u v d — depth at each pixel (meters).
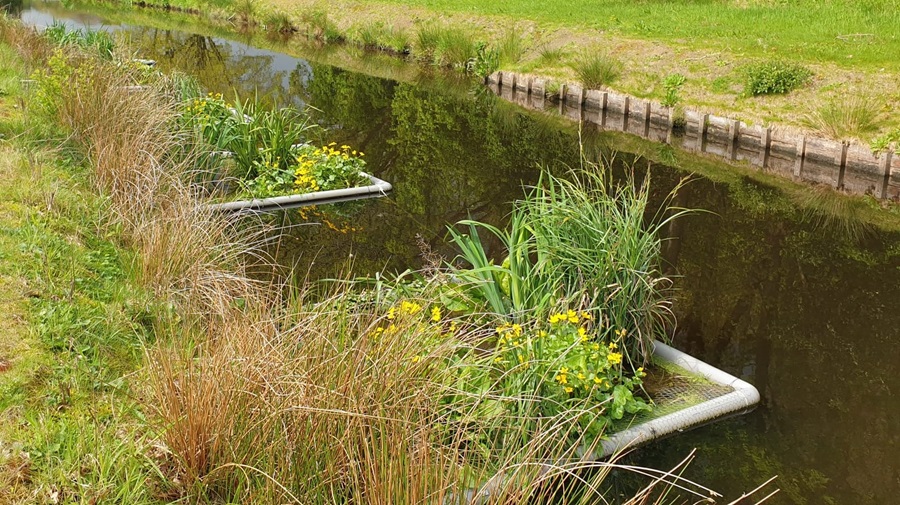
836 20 17.81
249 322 4.42
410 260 8.00
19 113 9.48
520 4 23.94
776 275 8.42
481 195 10.79
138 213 6.61
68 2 35.03
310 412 3.74
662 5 21.72
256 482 3.63
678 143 14.59
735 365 6.27
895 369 6.32
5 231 5.84
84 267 5.67
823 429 5.36
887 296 7.94
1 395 4.09
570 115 16.92
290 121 10.88
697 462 4.89
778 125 13.35
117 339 4.87
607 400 4.95
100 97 8.88
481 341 4.78
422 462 3.47
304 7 28.45
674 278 8.22
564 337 5.07
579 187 6.35
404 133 14.70
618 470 4.71
